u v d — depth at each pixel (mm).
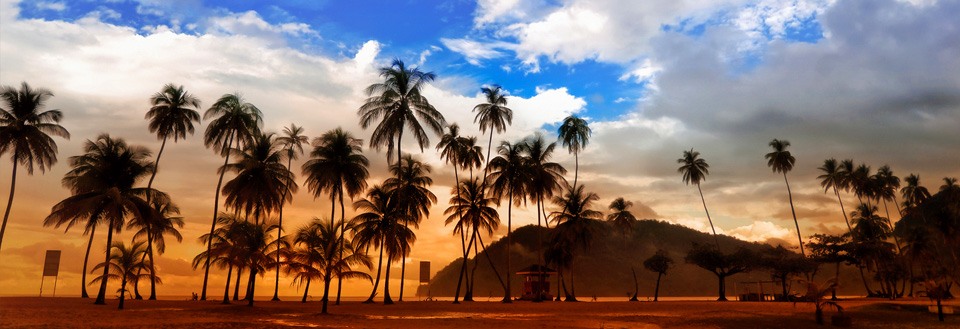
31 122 49094
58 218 43594
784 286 73188
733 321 34312
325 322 31906
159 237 65062
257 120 60812
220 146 60812
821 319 33406
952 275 82562
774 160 94625
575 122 78625
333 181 56531
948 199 88875
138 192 50062
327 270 39406
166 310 40156
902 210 101875
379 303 60281
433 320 34000
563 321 33812
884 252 81125
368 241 61656
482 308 49031
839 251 83938
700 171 96000
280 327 27797
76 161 50125
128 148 49781
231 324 28891
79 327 25672
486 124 68125
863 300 67438
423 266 74250
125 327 26344
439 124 55250
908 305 46094
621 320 34938
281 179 62656
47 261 66500
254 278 50156
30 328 24547
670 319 35500
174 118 56719
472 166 70438
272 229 58188
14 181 50094
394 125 53188
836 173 99188
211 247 62688
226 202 56906
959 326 33562
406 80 54500
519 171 68250
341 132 57594
